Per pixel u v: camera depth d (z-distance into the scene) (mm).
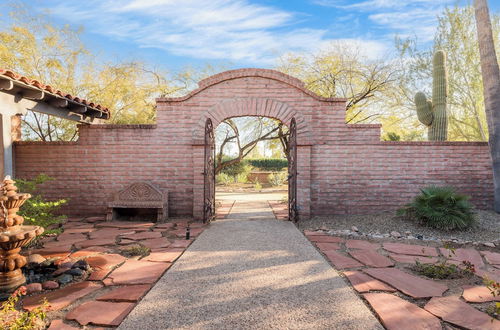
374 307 2953
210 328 2602
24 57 10320
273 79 7871
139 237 5906
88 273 3959
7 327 2520
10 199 3512
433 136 9344
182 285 3549
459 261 4469
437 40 12016
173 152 7965
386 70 11648
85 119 7836
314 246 5324
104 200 8031
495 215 7238
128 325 2648
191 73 12727
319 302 3098
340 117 7832
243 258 4578
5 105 5574
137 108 12039
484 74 7648
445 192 6668
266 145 14062
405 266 4242
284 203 11500
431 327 2602
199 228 6750
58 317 2834
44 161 8055
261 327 2623
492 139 7492
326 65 12102
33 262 4234
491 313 2840
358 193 7836
